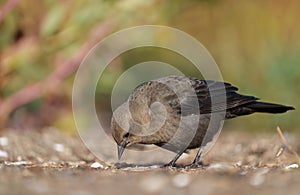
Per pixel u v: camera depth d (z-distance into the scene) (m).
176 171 11.00
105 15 15.00
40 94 15.34
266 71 17.16
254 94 17.08
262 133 15.77
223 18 18.12
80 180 10.14
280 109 12.32
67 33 15.06
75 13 14.91
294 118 16.48
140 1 14.85
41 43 15.12
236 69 17.58
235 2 18.12
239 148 13.54
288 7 17.98
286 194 9.32
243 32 18.03
